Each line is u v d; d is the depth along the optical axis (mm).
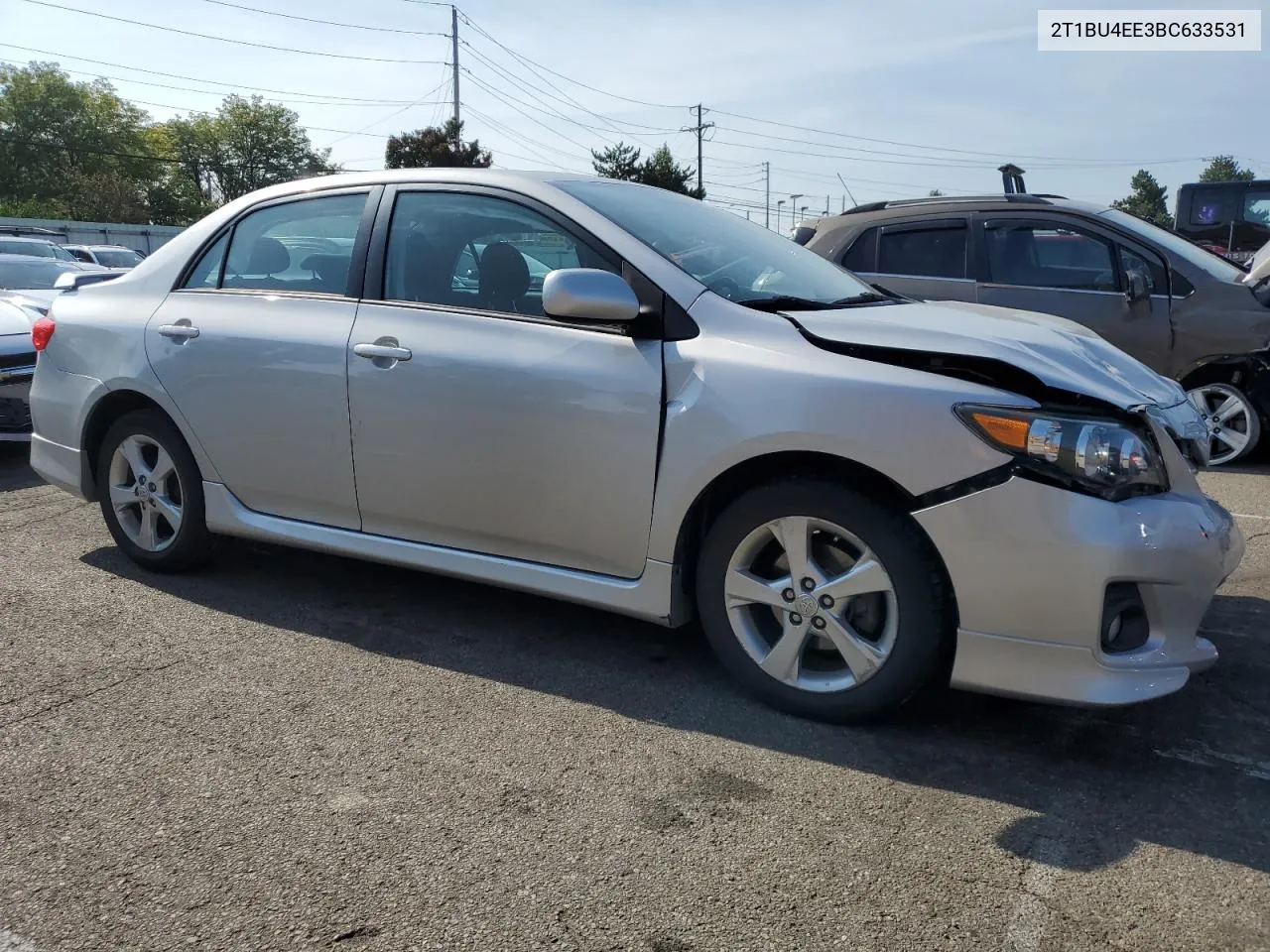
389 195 3854
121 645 3713
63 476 4621
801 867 2389
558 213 3502
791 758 2898
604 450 3242
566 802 2666
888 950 2107
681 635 3830
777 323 3129
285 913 2229
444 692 3334
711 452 3059
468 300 3586
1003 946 2119
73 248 23453
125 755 2914
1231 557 2969
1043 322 3559
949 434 2766
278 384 3865
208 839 2502
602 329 3293
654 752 2934
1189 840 2502
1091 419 2752
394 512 3721
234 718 3143
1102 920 2199
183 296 4258
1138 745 2986
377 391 3627
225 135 88125
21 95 78062
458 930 2174
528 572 3494
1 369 6543
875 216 7371
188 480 4238
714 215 4105
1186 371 6688
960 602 2807
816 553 3059
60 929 2180
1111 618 2748
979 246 7023
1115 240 6793
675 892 2297
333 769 2838
